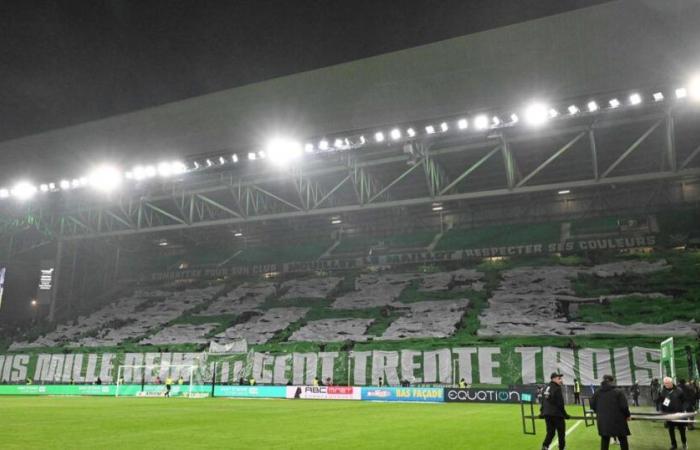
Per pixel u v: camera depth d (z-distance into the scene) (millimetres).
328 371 41812
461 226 61562
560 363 36312
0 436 15180
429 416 23547
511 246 55062
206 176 52875
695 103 34312
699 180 52719
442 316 45906
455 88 33844
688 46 28984
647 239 50406
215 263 67875
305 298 55656
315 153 42625
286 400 38250
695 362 31328
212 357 45562
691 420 12258
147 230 57062
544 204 58781
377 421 20859
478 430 17750
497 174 53969
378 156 46562
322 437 15461
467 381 37875
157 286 68125
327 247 64938
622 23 29594
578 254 52094
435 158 49000
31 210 58906
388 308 49844
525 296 46625
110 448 12781
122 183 49688
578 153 48656
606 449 10953
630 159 50562
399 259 58500
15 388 47719
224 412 25547
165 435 15680
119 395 45219
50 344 55625
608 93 33031
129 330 55406
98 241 71875
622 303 42469
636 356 34750
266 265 64000
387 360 40594
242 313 54688
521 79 32656
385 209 63156
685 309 39625
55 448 12727
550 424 12008
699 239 48531
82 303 68000
